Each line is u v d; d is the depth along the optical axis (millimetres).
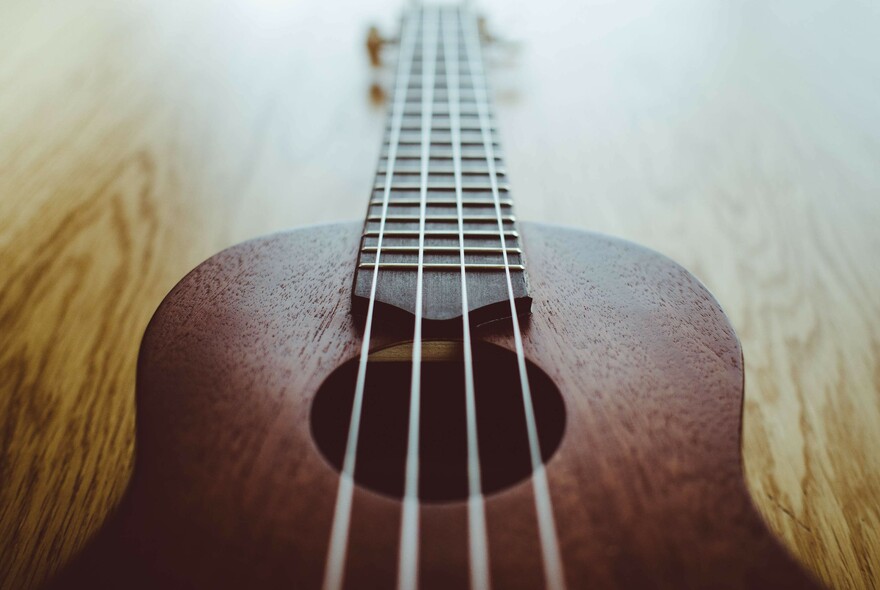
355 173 396
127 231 356
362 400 237
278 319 222
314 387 205
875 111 441
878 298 327
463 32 439
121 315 318
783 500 264
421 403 237
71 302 322
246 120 435
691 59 501
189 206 372
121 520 178
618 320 224
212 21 561
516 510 179
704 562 173
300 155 406
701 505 181
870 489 266
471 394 211
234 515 179
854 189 383
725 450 191
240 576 171
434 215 258
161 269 339
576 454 189
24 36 526
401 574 170
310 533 176
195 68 491
